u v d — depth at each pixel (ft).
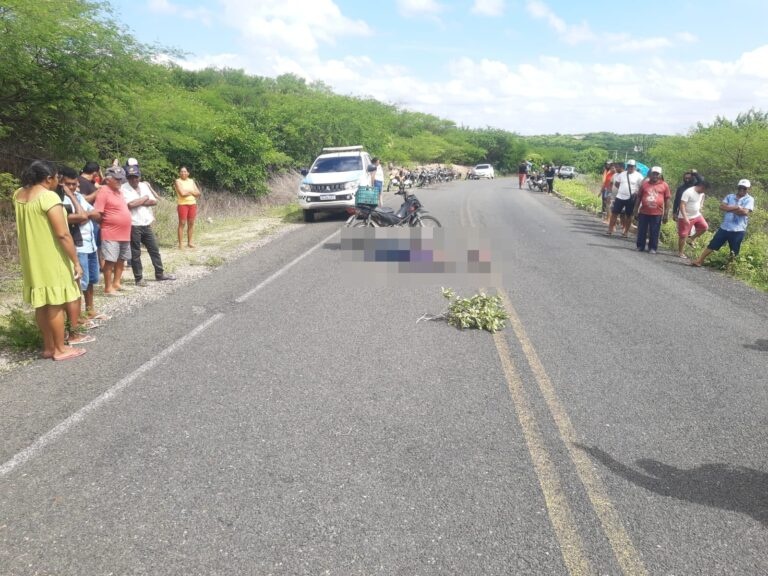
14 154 35.78
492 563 8.93
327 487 10.80
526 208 68.08
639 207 38.34
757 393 15.44
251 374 16.03
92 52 34.81
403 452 12.06
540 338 19.54
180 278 27.89
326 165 52.75
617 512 10.25
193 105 57.16
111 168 23.59
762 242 37.06
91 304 20.99
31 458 11.72
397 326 20.59
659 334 20.25
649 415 14.03
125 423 13.20
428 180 124.16
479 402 14.49
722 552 9.32
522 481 11.11
